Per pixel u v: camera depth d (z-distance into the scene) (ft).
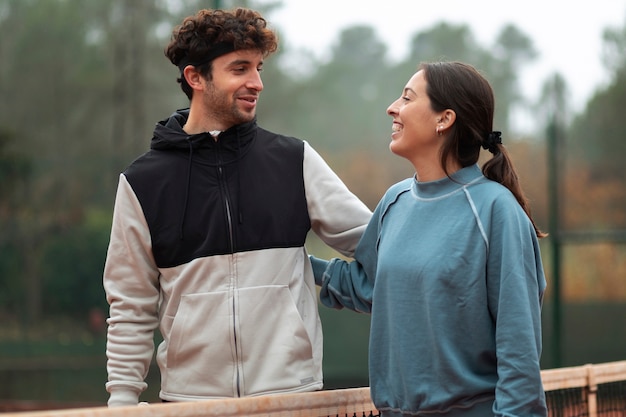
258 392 10.78
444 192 9.91
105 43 53.72
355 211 11.51
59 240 48.16
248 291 10.91
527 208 10.00
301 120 55.06
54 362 46.52
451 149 10.03
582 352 42.34
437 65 10.18
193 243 11.07
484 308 9.43
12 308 47.39
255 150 11.36
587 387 14.12
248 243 11.02
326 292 11.80
